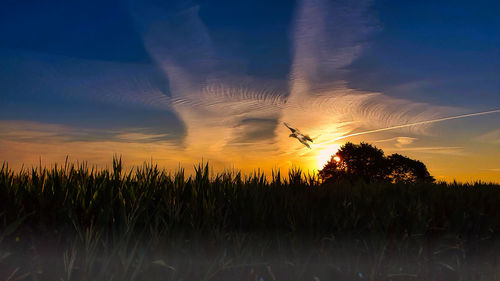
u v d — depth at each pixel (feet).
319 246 11.84
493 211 16.84
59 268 9.66
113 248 9.64
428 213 14.92
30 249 9.71
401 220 13.83
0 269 9.39
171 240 10.20
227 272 10.66
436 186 22.26
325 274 11.78
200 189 13.30
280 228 11.76
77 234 9.68
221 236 10.67
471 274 14.76
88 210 10.40
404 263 13.30
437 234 14.34
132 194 11.37
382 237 12.86
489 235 15.56
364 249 12.76
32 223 10.03
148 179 13.64
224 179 14.84
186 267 10.28
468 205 16.63
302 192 15.53
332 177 55.21
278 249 11.47
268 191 14.57
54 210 10.08
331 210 13.00
